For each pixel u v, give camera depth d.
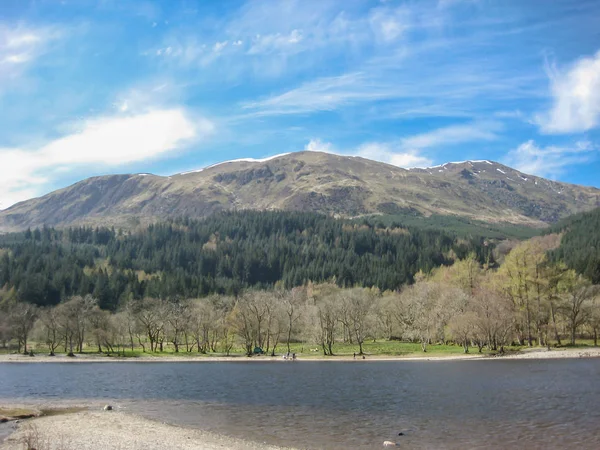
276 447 38.81
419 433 42.91
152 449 38.34
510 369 89.06
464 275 160.88
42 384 80.62
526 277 126.38
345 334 162.38
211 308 157.25
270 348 158.62
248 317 142.25
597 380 71.88
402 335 167.38
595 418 47.31
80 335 151.12
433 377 81.69
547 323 131.25
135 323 162.62
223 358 133.88
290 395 65.94
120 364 121.81
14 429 45.56
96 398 65.75
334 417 50.47
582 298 125.38
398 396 63.09
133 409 57.00
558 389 64.50
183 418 51.12
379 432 43.56
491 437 41.00
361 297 163.62
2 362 128.25
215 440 41.28
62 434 43.44
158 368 109.50
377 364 110.06
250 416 51.69
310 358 129.75
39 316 168.88
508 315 121.31
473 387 68.75
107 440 41.16
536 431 42.72
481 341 126.88
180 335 170.12
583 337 142.88
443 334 143.12
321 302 152.62
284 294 191.62
